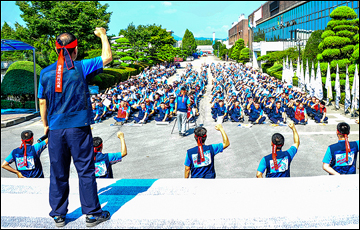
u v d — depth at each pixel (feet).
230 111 55.52
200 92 90.07
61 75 6.82
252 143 40.24
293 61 141.90
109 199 8.47
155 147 39.68
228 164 32.19
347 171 13.43
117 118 55.21
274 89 77.61
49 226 7.12
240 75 128.16
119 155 14.64
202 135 13.80
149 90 73.00
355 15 76.74
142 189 9.11
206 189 8.91
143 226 6.97
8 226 7.09
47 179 10.41
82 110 7.04
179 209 7.70
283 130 47.85
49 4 100.01
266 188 8.87
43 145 17.71
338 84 65.46
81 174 7.12
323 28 133.39
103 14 113.19
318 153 35.40
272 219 7.11
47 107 7.04
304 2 150.92
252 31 258.16
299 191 8.63
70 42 6.98
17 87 74.79
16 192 9.11
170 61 236.63
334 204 7.77
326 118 52.34
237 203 7.95
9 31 118.73
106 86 114.42
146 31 201.26
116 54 156.46
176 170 30.76
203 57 388.98
